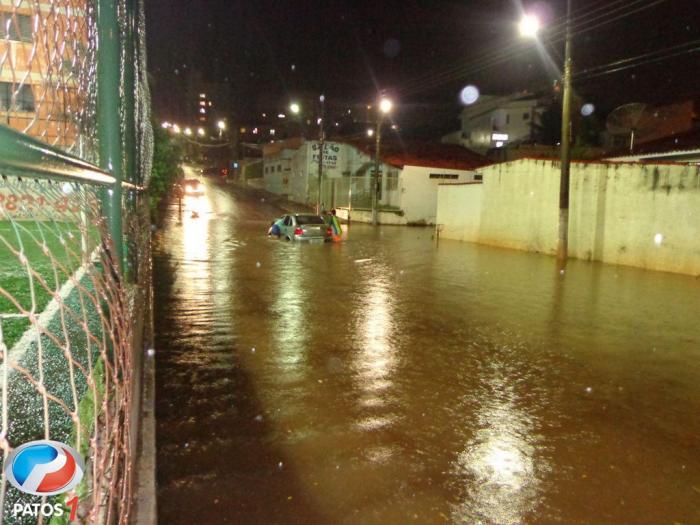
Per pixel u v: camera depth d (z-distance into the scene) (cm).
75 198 187
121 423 172
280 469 415
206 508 360
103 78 272
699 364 715
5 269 335
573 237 1997
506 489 396
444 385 618
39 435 133
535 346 791
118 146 281
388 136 6272
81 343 206
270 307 1013
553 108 4484
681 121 3322
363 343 785
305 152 5012
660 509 376
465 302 1116
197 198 5072
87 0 224
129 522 221
